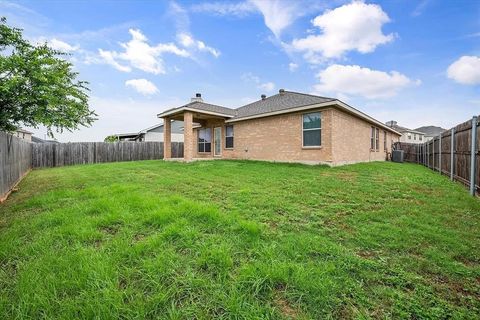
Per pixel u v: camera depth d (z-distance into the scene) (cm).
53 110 556
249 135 1281
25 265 213
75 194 495
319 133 988
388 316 159
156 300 167
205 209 353
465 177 616
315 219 341
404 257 235
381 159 1606
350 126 1116
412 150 1688
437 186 599
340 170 842
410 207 402
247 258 226
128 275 198
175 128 2739
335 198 459
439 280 199
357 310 164
